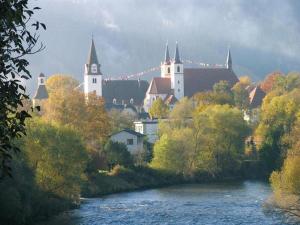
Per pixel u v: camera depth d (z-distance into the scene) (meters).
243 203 101.75
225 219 84.50
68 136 92.12
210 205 100.06
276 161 155.38
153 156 163.12
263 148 159.88
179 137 151.38
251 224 79.81
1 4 21.30
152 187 136.62
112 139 171.75
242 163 160.25
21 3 21.67
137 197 115.12
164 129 168.50
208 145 156.12
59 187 91.50
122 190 128.25
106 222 82.25
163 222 82.69
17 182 74.62
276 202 81.94
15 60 22.27
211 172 152.88
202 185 140.00
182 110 182.62
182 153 150.25
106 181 127.81
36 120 92.25
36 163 88.75
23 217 72.94
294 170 80.94
